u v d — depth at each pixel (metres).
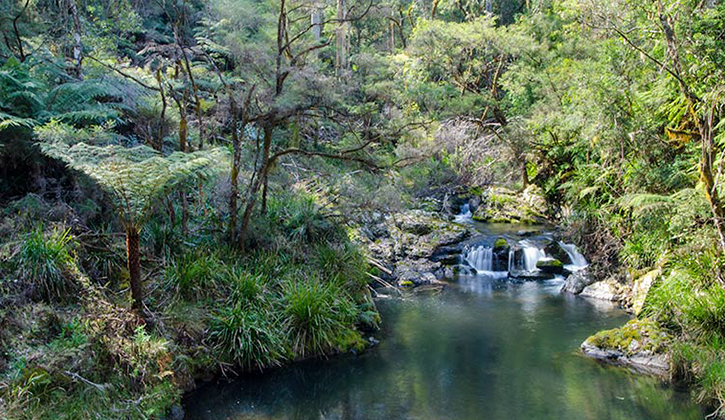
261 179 7.86
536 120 14.59
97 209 7.05
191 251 7.45
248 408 5.86
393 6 20.95
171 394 5.45
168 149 8.56
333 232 9.58
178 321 6.30
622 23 8.70
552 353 7.64
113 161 5.35
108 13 15.78
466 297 10.70
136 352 5.34
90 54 10.63
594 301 10.25
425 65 17.86
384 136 8.73
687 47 6.96
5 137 6.65
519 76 16.05
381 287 11.34
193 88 7.86
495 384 6.61
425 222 14.27
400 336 8.41
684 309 7.08
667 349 6.95
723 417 5.57
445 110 16.70
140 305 5.88
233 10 7.74
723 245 6.55
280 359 6.91
